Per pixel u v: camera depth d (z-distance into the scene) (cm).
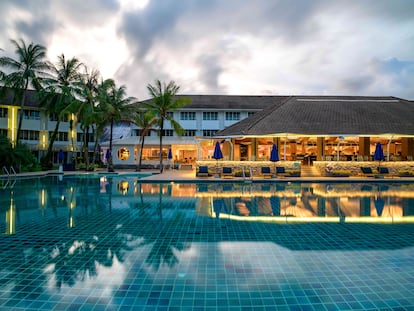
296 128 2495
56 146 4316
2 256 561
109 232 731
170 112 4334
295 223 823
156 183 1980
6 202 1191
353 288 426
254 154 2677
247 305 380
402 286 432
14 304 381
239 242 645
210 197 1323
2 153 2386
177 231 740
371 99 3198
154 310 366
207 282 445
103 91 3297
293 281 448
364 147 2753
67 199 1271
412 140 2652
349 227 776
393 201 1205
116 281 449
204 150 4031
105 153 4200
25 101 4038
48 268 501
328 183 1994
